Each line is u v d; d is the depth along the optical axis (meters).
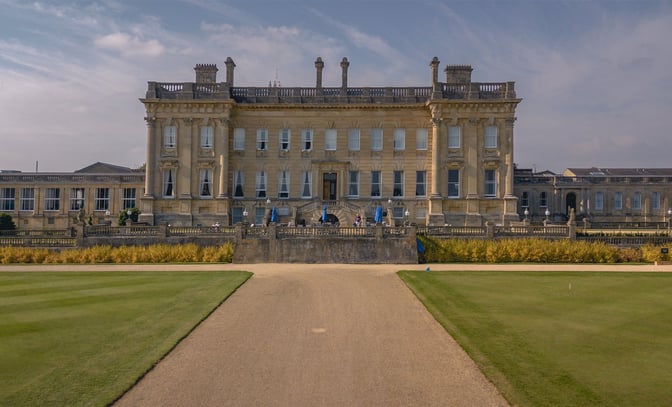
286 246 41.75
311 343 17.00
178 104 55.69
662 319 19.88
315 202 52.91
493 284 28.67
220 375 13.98
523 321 19.64
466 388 13.08
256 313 21.31
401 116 56.84
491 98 55.09
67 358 15.12
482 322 19.50
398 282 29.80
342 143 57.03
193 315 20.48
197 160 55.88
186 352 15.97
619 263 41.84
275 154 57.25
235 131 57.53
